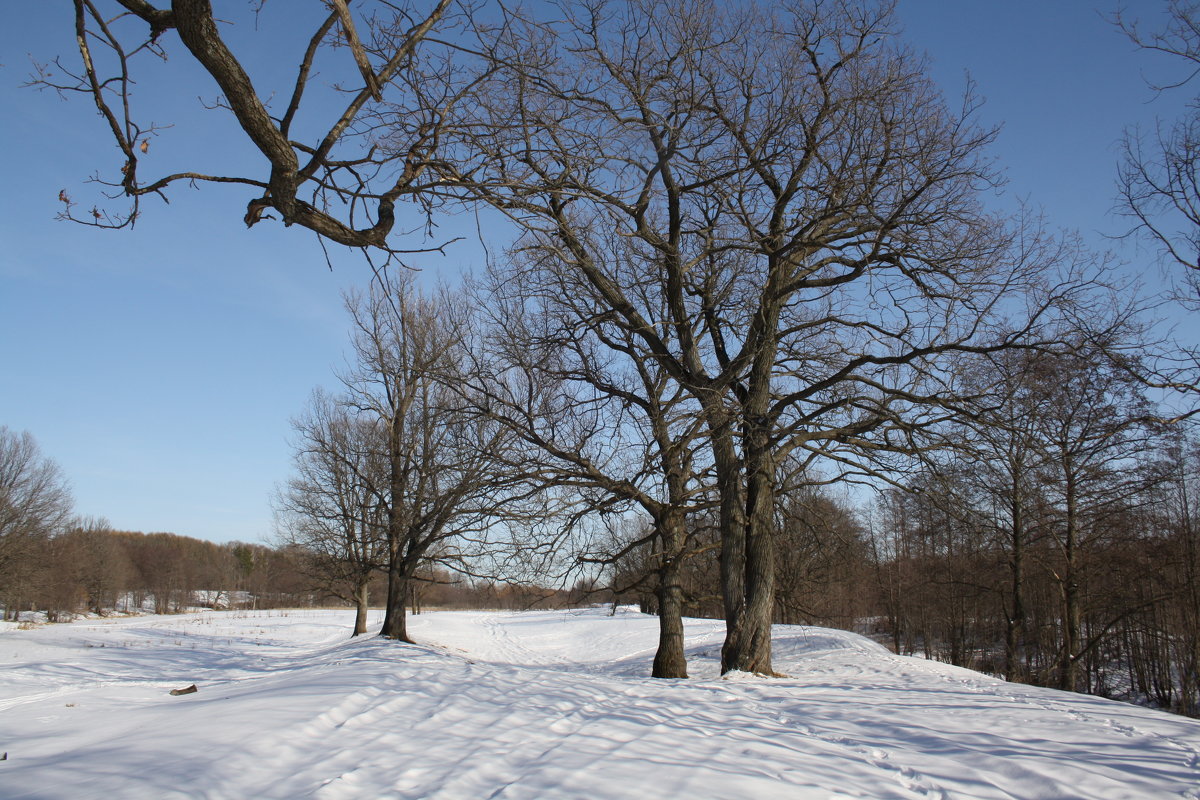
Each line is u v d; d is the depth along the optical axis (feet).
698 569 69.21
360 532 107.76
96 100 13.37
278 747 19.20
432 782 16.79
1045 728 26.48
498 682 31.53
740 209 48.01
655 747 20.42
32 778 16.78
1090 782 19.70
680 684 37.19
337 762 18.24
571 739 21.01
